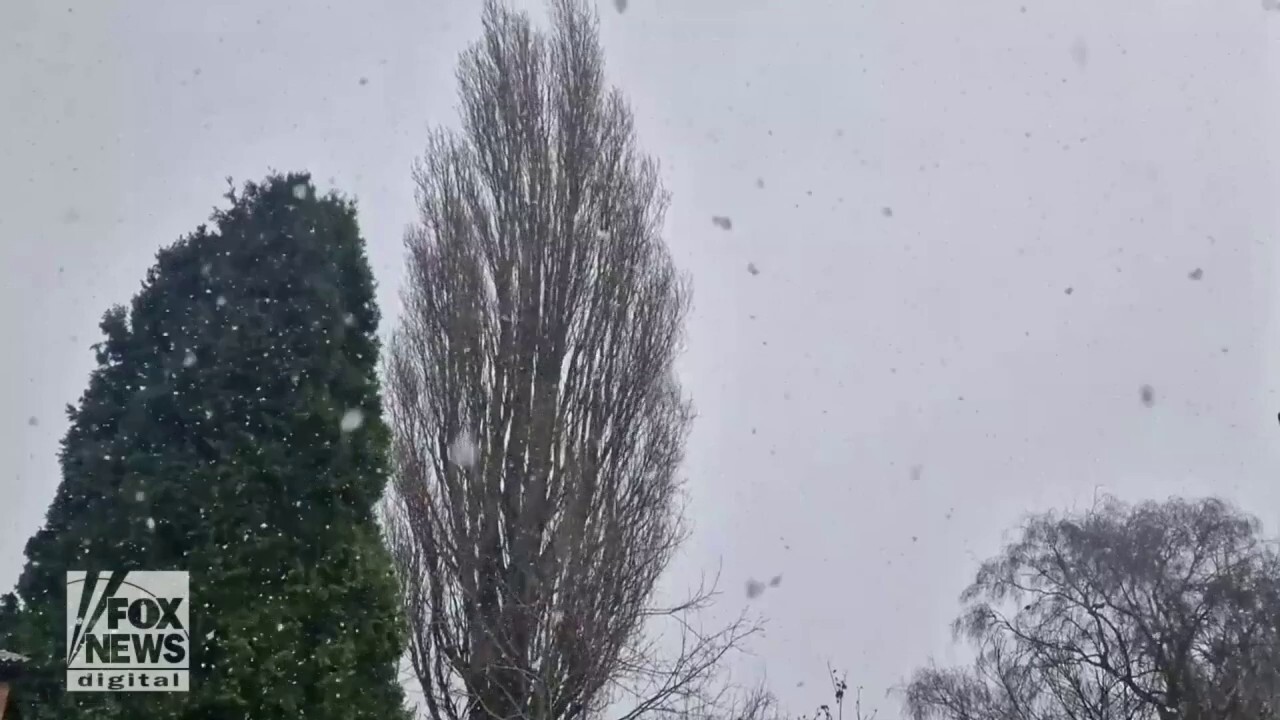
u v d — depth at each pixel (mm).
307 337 14438
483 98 18922
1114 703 22500
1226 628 22234
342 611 13930
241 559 13664
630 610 17188
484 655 16797
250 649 13398
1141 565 23031
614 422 17906
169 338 14336
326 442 14258
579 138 18797
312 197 14977
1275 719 21281
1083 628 23266
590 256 18438
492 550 17266
